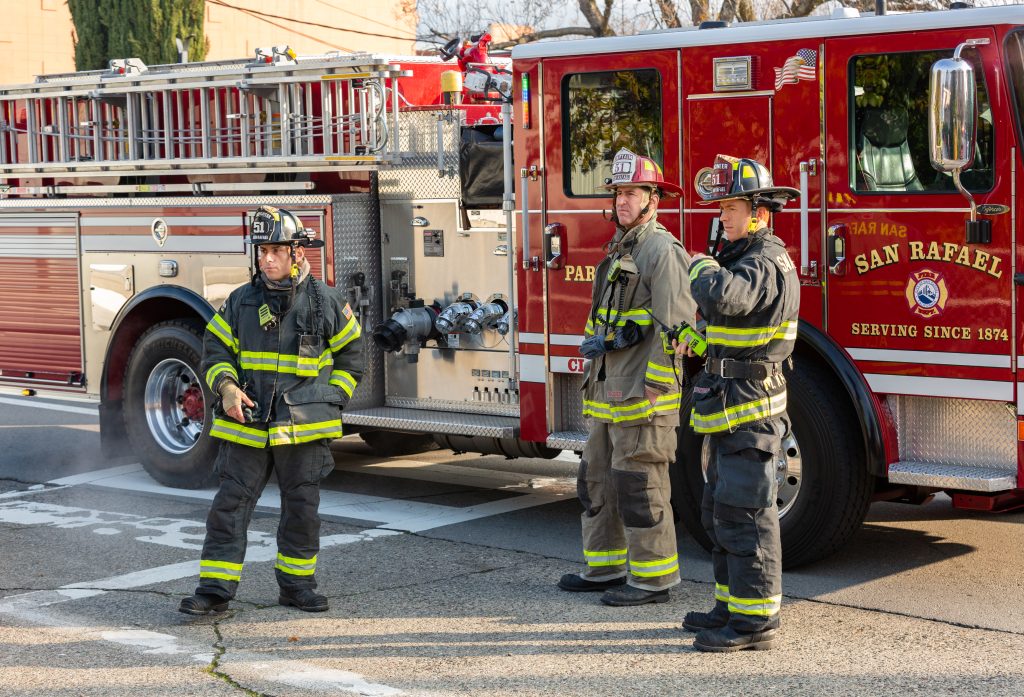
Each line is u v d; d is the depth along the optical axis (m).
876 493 6.30
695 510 6.53
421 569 6.46
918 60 5.87
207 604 5.67
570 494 8.29
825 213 6.14
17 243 9.51
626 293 5.59
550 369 7.12
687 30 6.67
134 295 8.88
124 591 6.15
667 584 5.83
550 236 7.05
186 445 8.65
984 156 5.71
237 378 5.73
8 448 10.28
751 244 5.13
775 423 5.09
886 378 5.99
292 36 31.75
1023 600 5.80
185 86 8.51
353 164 7.84
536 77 7.04
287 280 5.73
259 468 5.74
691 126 6.54
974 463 5.87
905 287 5.93
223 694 4.72
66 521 7.64
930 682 4.73
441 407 7.88
